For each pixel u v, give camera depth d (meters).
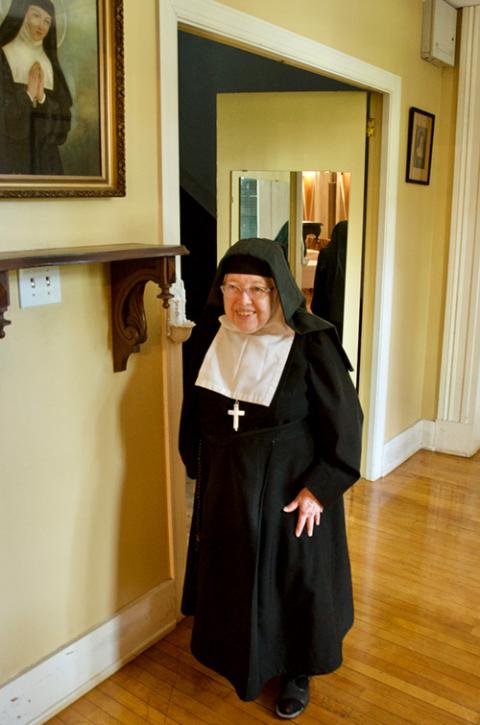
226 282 1.61
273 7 2.17
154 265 1.66
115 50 1.61
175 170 1.88
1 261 1.29
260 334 1.67
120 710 1.82
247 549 1.66
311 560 1.71
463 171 3.43
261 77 3.70
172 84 1.83
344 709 1.84
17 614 1.67
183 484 2.11
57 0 1.47
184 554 2.16
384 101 2.96
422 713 1.83
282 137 3.06
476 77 3.31
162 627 2.12
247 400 1.66
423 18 3.12
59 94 1.51
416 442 3.77
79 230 1.65
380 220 3.08
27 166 1.48
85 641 1.86
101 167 1.65
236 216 3.18
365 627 2.20
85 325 1.71
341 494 1.70
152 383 1.96
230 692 1.90
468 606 2.33
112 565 1.92
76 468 1.76
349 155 3.01
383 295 3.15
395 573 2.52
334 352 1.66
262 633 1.72
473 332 3.56
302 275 3.33
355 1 2.60
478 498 3.18
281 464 1.68
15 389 1.57
